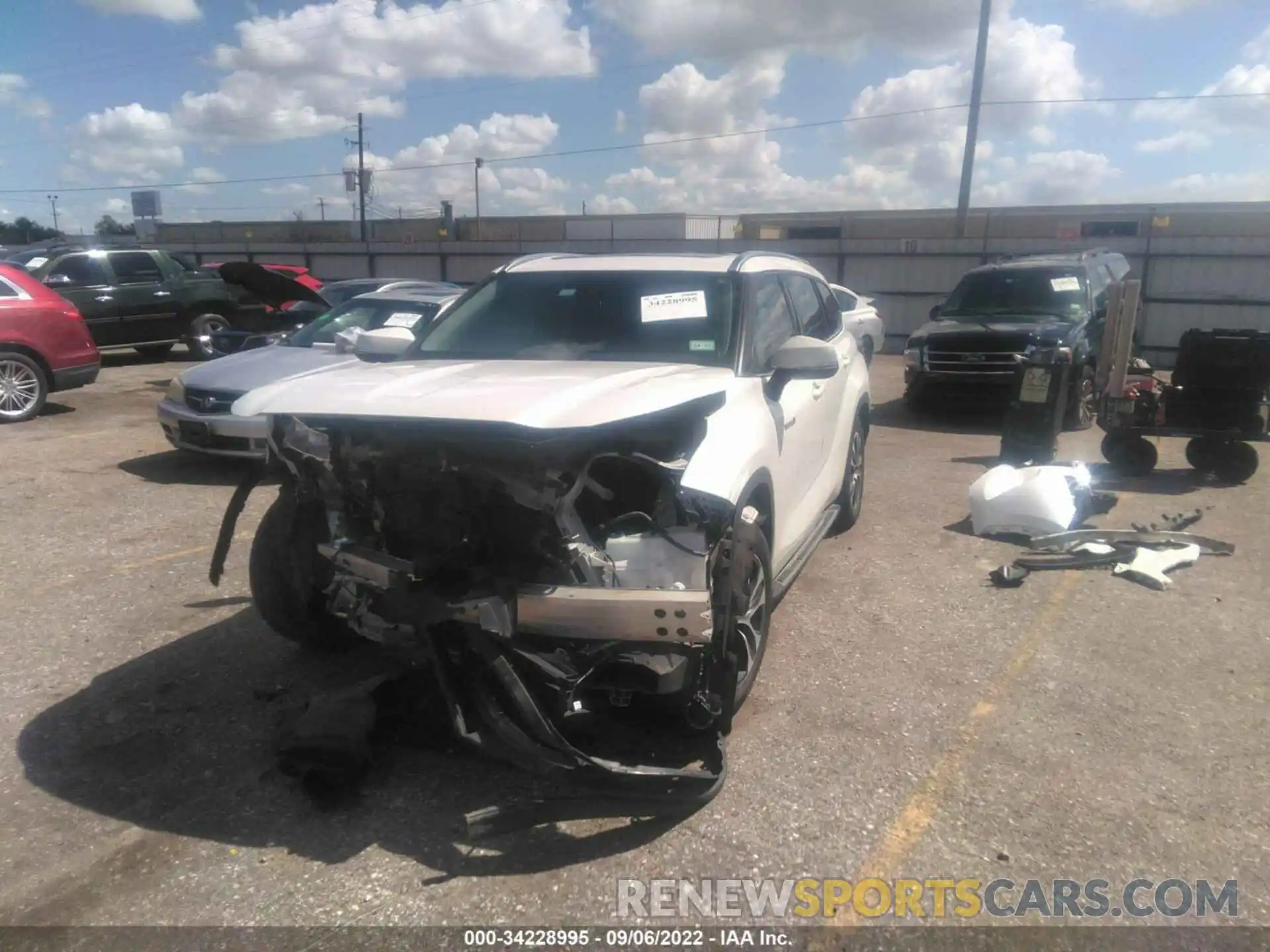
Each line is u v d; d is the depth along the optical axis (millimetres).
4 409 10797
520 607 3285
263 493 7633
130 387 14031
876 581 5613
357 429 3465
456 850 3102
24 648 4605
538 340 4516
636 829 3223
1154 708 4047
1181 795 3404
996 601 5293
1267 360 7816
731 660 3400
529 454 3189
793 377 4203
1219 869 3004
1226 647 4668
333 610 3867
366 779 3480
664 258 5066
